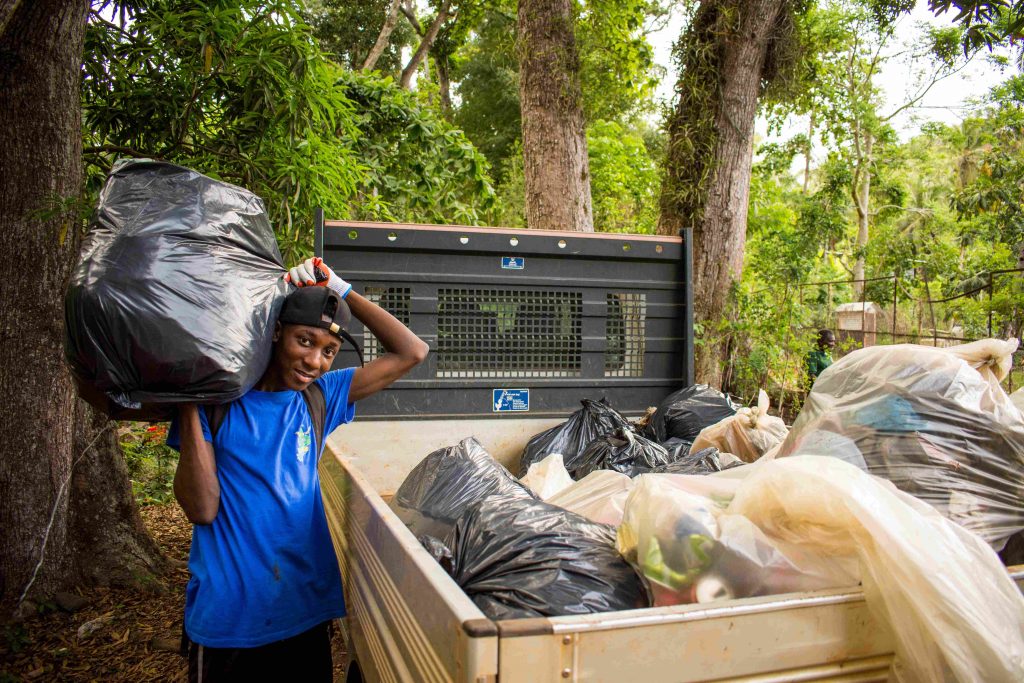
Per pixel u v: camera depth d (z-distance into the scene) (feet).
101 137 15.85
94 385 5.09
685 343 12.37
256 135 15.15
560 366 12.05
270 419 5.82
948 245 55.42
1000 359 6.54
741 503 4.77
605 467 9.61
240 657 5.68
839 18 37.09
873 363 6.66
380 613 5.64
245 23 14.06
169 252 5.05
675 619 3.81
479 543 5.48
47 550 12.07
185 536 16.34
